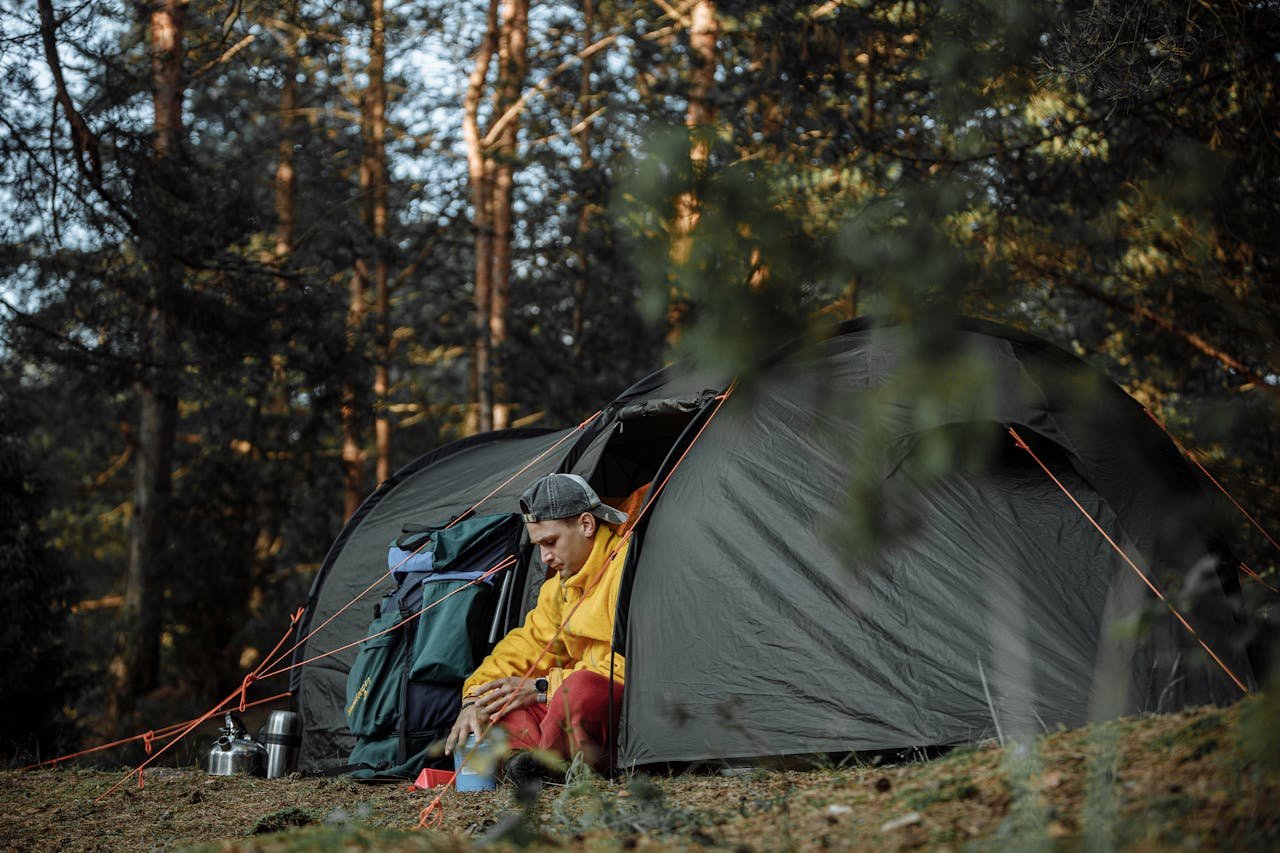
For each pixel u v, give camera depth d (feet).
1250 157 16.37
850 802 9.72
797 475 15.67
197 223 41.22
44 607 40.42
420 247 70.74
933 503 15.08
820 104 30.89
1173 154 12.90
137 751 36.99
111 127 37.52
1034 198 21.40
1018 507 14.97
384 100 70.90
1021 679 13.66
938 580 14.56
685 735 14.69
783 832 8.84
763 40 36.01
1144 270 21.81
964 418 7.54
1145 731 9.55
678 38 47.62
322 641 21.97
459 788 15.15
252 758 19.99
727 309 7.30
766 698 14.52
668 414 19.08
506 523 19.27
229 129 68.49
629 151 8.00
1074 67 15.21
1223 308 14.79
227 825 14.16
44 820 15.37
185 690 54.65
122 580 73.97
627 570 16.10
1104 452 14.79
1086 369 12.14
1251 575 15.15
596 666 16.07
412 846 9.16
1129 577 14.20
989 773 9.48
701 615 15.31
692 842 9.05
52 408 67.56
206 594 55.16
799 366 7.82
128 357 42.93
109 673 51.13
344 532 24.58
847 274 7.64
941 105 13.92
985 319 7.95
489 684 16.08
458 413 77.71
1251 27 16.74
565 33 66.54
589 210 61.98
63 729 39.86
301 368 47.44
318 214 69.05
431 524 21.67
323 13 52.75
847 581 14.78
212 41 51.49
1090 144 20.75
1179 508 14.58
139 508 53.01
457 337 70.18
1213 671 13.33
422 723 18.06
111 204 38.17
